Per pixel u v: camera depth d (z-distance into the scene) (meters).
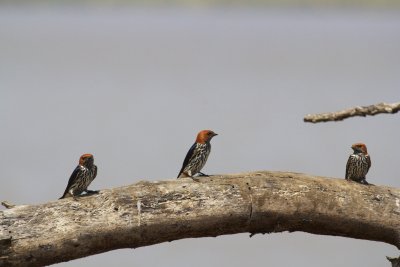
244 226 11.45
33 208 10.70
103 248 10.91
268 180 11.49
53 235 10.52
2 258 10.33
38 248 10.46
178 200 11.09
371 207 11.59
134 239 10.97
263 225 11.52
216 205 11.17
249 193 11.32
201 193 11.20
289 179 11.59
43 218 10.60
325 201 11.49
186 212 11.06
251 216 11.33
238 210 11.23
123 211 10.85
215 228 11.32
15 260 10.41
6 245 10.33
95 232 10.70
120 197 10.94
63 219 10.64
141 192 11.05
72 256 10.75
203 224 11.18
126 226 10.81
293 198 11.41
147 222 10.90
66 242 10.57
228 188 11.30
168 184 11.25
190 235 11.32
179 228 11.09
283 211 11.41
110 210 10.83
